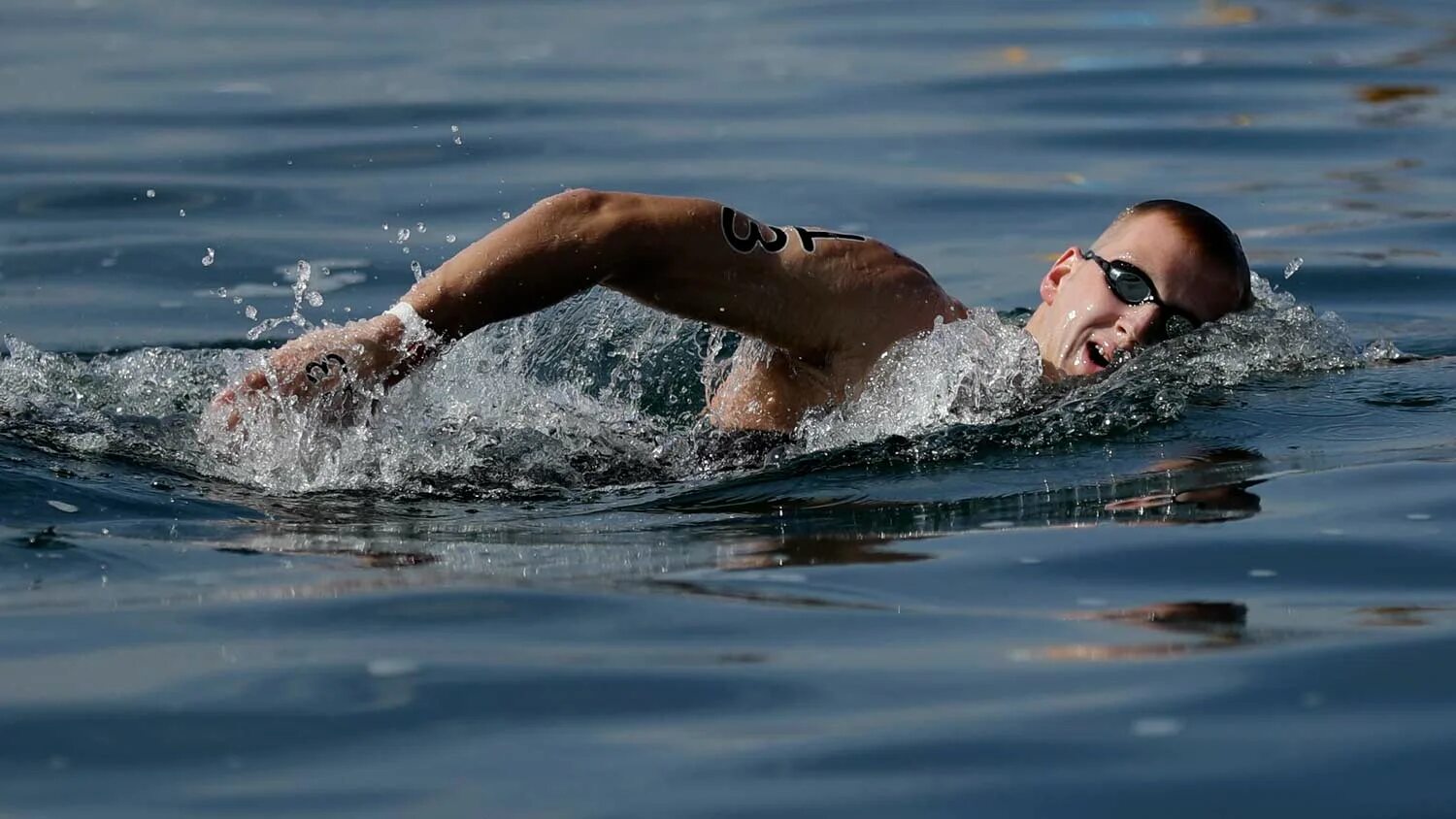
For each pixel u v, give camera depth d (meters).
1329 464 12.56
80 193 23.16
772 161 25.17
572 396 14.62
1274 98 29.45
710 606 9.78
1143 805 7.43
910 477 12.40
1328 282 20.14
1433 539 10.88
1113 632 9.38
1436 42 33.91
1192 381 14.27
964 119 27.98
